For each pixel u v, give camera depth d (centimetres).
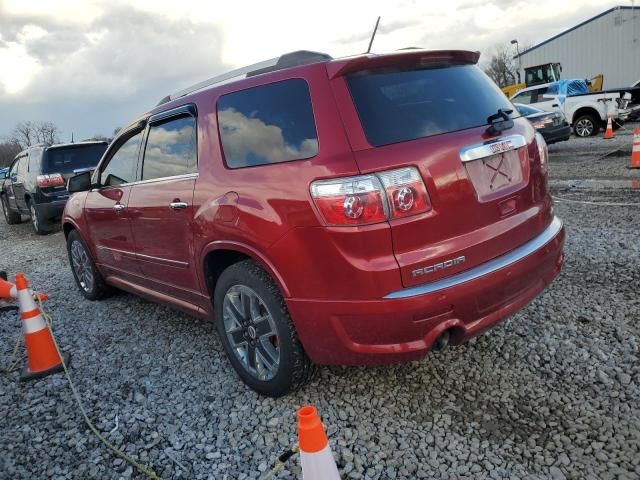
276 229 270
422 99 279
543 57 3919
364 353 260
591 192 787
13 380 381
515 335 355
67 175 1029
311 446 172
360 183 243
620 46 3575
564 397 285
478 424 271
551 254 304
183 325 448
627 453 240
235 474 257
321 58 289
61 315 512
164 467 268
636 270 443
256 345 310
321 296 261
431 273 253
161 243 378
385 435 271
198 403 322
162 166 379
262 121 294
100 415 321
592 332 348
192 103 348
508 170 292
